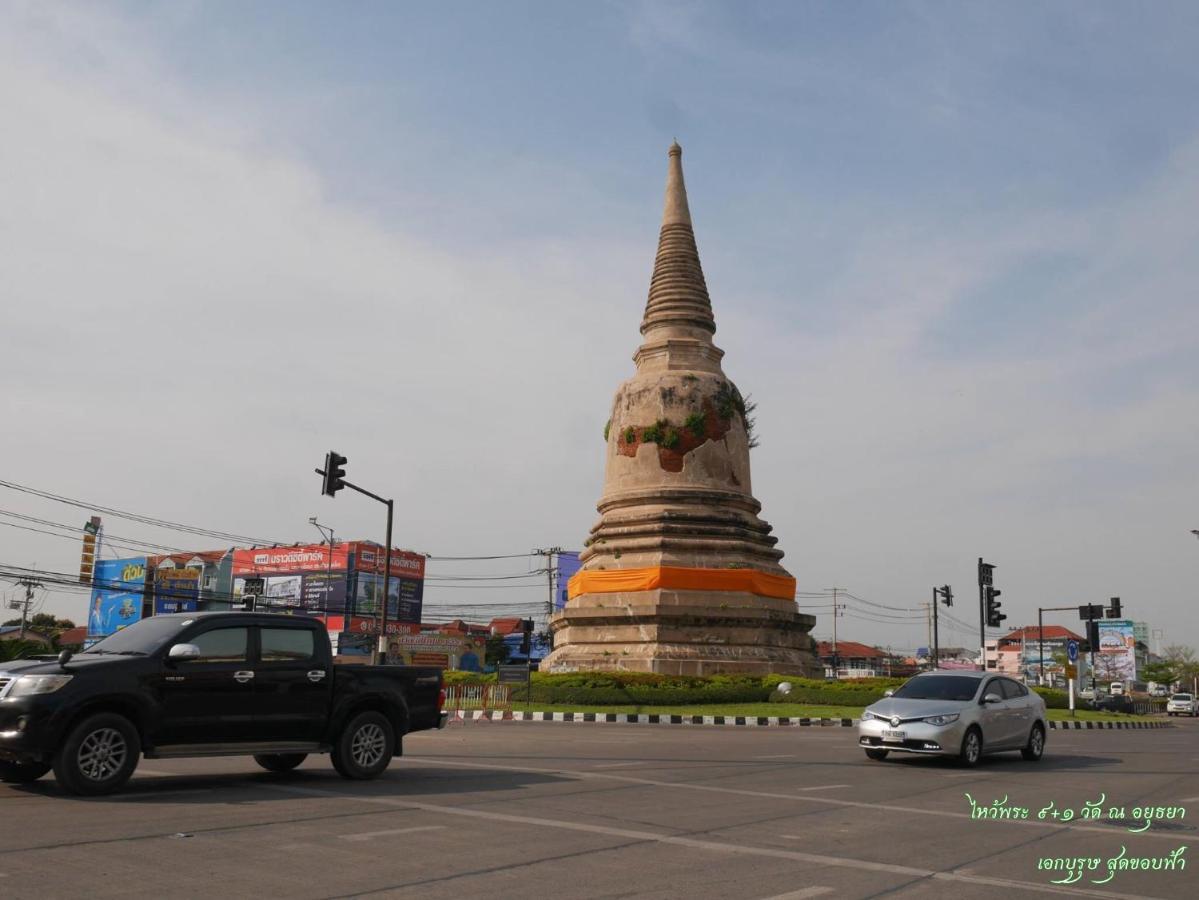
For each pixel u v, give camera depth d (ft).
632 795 51.08
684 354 171.01
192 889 29.60
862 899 30.94
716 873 33.73
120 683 46.47
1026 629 431.43
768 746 86.07
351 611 279.08
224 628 50.44
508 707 133.08
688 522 157.17
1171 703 258.78
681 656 146.61
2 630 270.05
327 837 37.40
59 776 44.88
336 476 122.93
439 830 39.40
